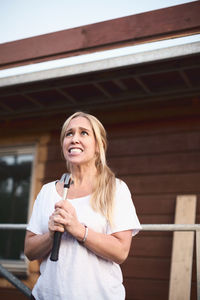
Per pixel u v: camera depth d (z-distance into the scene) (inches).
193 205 159.8
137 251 167.3
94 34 129.5
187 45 120.0
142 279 163.2
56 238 60.9
